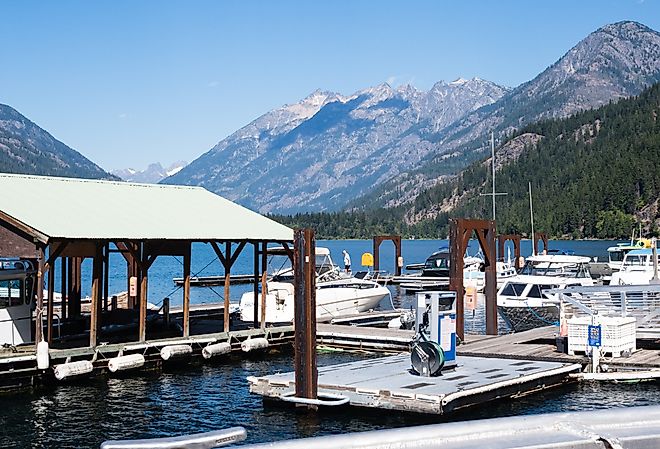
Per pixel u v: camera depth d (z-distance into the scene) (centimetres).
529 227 17175
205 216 2412
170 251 2219
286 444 230
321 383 1551
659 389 1708
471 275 4788
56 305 3081
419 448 232
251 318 2869
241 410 1595
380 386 1508
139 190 2483
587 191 17300
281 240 2428
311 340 1509
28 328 1998
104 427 1483
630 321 1948
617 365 1819
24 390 1806
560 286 2927
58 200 2123
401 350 2369
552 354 1948
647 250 4662
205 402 1683
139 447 223
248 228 2412
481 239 2380
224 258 2356
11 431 1455
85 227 1953
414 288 5034
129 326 2394
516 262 5806
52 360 1872
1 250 1859
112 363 1953
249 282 5925
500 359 1886
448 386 1507
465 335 2373
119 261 10000
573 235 16800
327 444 230
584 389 1709
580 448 233
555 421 249
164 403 1678
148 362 2095
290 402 1591
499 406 1540
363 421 1455
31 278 2006
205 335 2275
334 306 3269
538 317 2792
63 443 1378
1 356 1806
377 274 5338
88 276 6669
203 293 5091
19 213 1898
